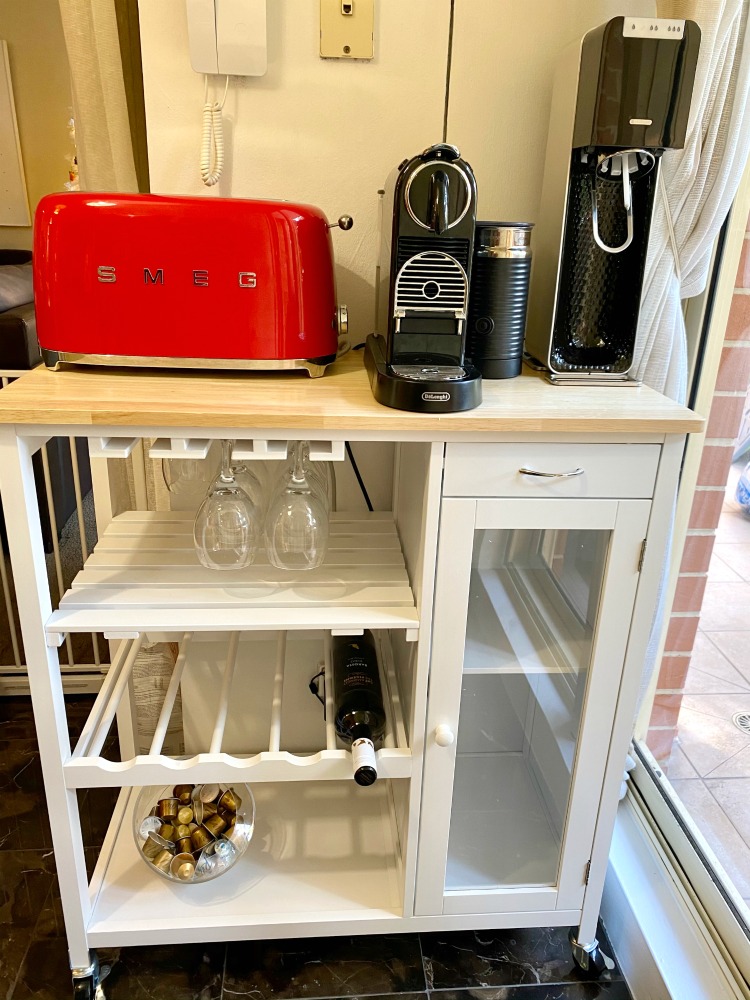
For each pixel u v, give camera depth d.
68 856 1.03
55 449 2.46
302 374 1.02
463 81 1.13
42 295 0.94
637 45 0.87
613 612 0.99
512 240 0.99
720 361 1.28
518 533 0.96
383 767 1.03
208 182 1.09
